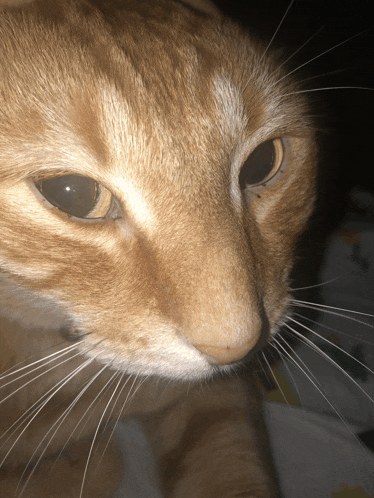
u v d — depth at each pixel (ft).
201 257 0.31
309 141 0.40
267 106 0.35
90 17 0.33
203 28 0.35
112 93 0.30
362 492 0.43
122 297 0.35
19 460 0.41
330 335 0.57
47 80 0.31
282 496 0.41
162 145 0.30
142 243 0.33
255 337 0.31
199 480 0.40
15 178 0.32
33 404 0.39
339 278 0.63
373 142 0.62
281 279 0.40
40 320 0.40
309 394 0.52
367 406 0.51
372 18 0.56
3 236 0.35
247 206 0.38
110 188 0.31
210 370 0.36
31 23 0.33
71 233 0.34
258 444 0.41
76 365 0.41
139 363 0.36
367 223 0.69
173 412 0.44
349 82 0.56
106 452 0.43
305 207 0.42
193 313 0.31
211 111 0.32
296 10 0.49
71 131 0.30
